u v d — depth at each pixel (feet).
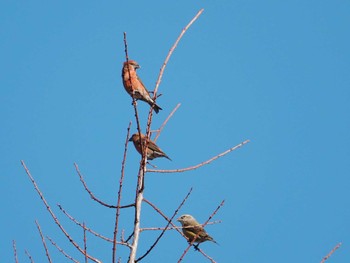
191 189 33.94
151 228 35.01
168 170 37.58
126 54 34.17
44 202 32.63
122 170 32.01
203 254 37.96
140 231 34.60
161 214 35.83
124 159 32.14
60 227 32.19
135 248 33.63
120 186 31.71
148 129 35.73
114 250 30.58
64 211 33.09
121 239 34.96
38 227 32.42
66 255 32.04
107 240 33.14
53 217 32.35
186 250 31.78
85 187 35.96
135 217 34.78
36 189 32.89
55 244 32.22
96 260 31.86
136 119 35.47
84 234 32.58
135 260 33.27
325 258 31.17
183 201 33.86
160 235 33.35
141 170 35.37
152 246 33.32
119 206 31.37
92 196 35.81
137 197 35.17
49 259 31.71
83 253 31.91
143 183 35.86
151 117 35.86
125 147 32.30
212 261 37.45
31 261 31.99
